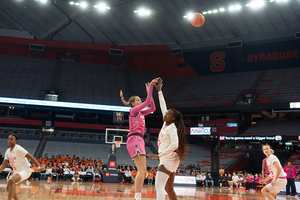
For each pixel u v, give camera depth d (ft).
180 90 124.77
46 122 104.68
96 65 137.59
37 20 115.65
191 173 76.48
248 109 101.14
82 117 118.73
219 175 83.51
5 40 123.54
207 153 105.19
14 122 101.76
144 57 139.44
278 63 116.16
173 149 12.16
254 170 98.17
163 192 12.21
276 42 116.88
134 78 134.92
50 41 126.93
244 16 101.81
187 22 109.19
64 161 71.67
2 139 95.45
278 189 18.48
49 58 133.49
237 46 116.57
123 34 122.31
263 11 97.50
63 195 26.03
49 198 22.38
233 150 104.32
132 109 14.37
